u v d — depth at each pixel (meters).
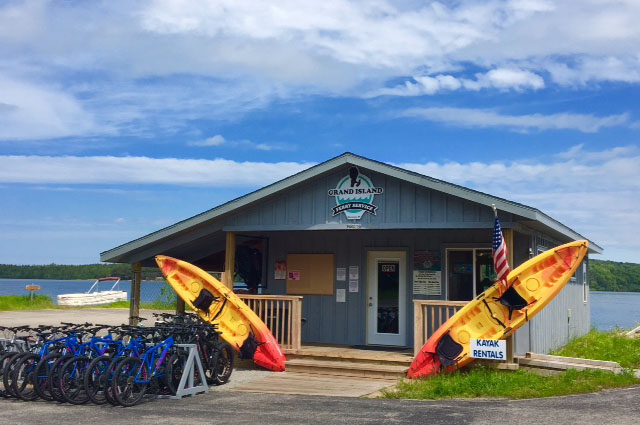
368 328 14.97
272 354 12.48
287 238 15.96
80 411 8.77
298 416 8.35
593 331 21.34
